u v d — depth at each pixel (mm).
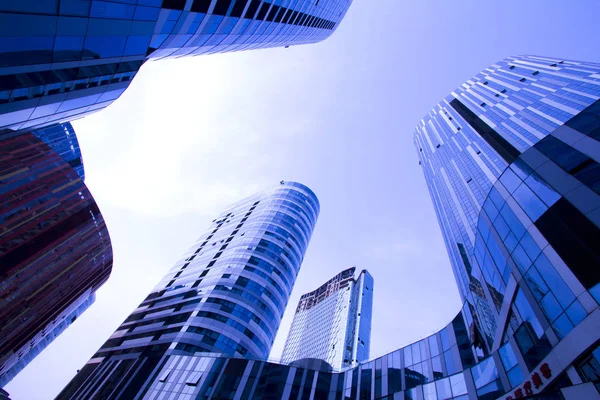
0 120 19344
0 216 56188
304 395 45219
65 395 61688
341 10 80375
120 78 26500
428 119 133875
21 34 16047
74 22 18531
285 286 79125
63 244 69562
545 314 19391
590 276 15656
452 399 32125
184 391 47625
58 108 23016
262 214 96875
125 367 57125
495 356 28156
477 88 111812
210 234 102500
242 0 34625
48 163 71125
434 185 99125
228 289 67562
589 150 18547
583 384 15312
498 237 25531
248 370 48750
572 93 64562
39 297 65938
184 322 60938
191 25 30938
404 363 43656
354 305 190375
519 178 23625
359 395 43281
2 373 70812
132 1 21641
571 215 17422
